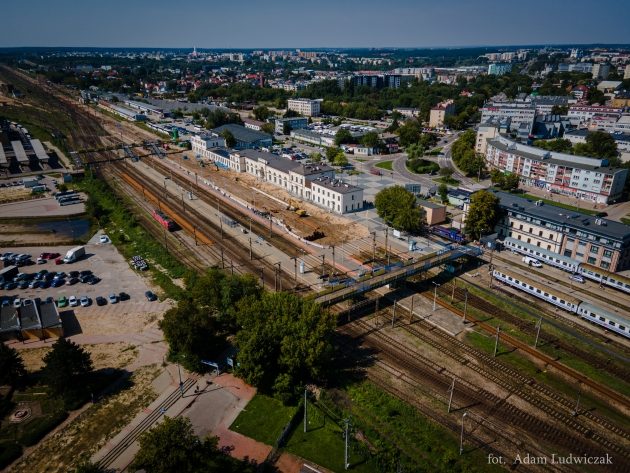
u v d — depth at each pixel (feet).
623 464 252.01
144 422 272.10
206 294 357.41
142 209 642.63
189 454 212.43
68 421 274.16
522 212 505.66
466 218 525.75
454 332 369.71
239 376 302.86
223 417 276.21
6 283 439.63
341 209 614.34
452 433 270.87
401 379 316.40
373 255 495.82
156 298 412.36
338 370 323.98
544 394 303.68
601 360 336.49
